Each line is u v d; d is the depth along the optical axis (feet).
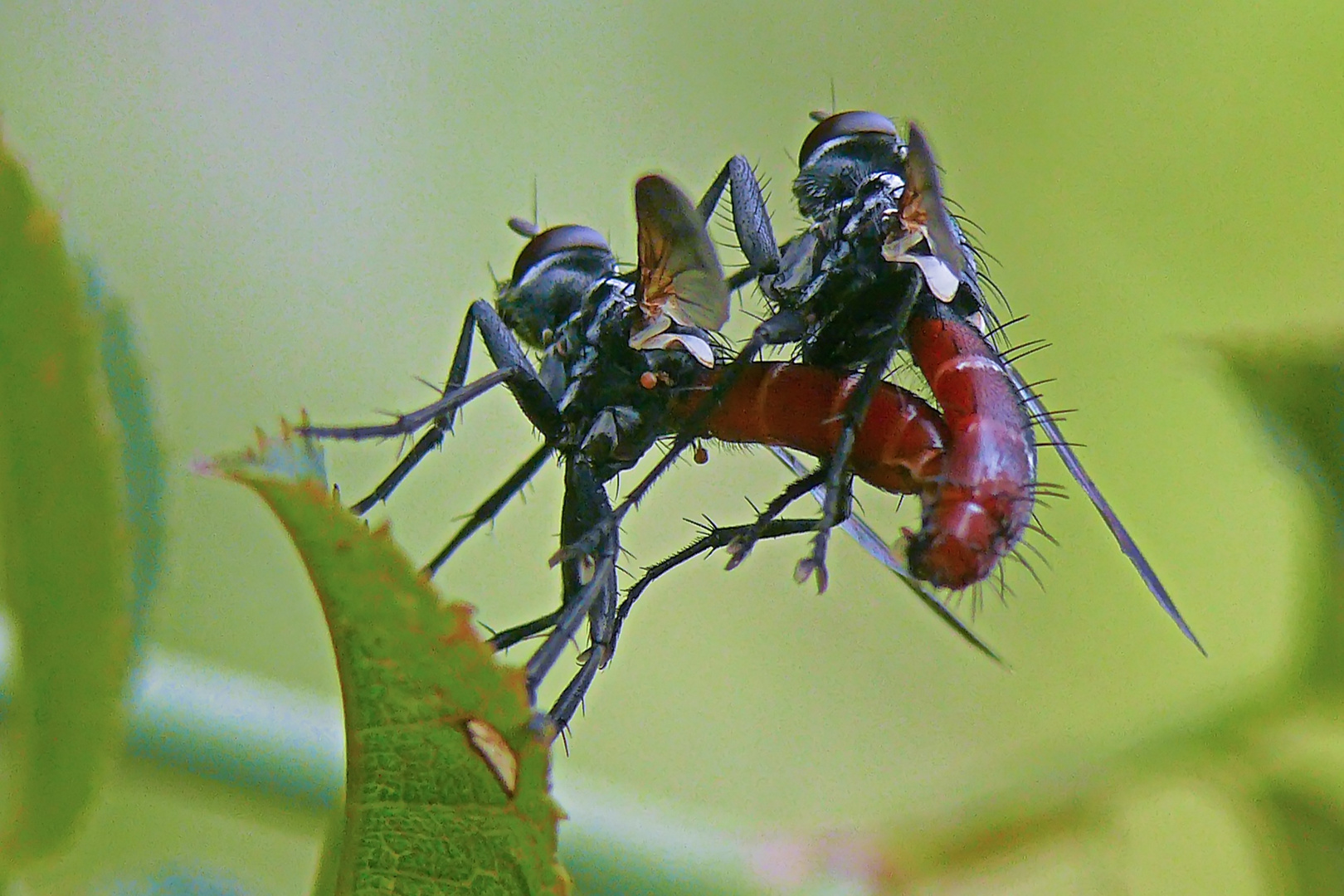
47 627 0.45
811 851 0.52
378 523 0.45
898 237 0.53
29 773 0.45
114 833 0.49
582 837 0.52
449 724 0.47
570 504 0.53
